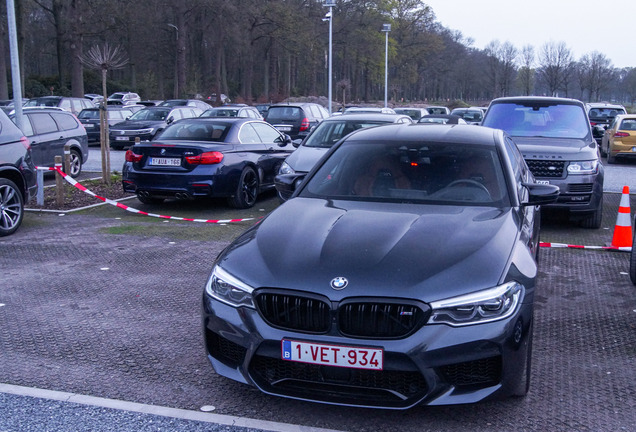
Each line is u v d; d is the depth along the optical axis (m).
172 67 68.62
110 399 3.77
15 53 12.46
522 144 8.75
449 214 4.14
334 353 3.23
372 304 3.22
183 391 3.88
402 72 88.19
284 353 3.31
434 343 3.17
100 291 5.93
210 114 23.84
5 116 8.58
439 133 5.16
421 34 84.94
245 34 57.31
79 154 14.45
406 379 3.25
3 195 8.20
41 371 4.17
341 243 3.65
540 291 5.97
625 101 103.81
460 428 3.43
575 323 5.11
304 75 86.25
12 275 6.45
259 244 3.81
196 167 9.57
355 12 66.44
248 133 10.75
